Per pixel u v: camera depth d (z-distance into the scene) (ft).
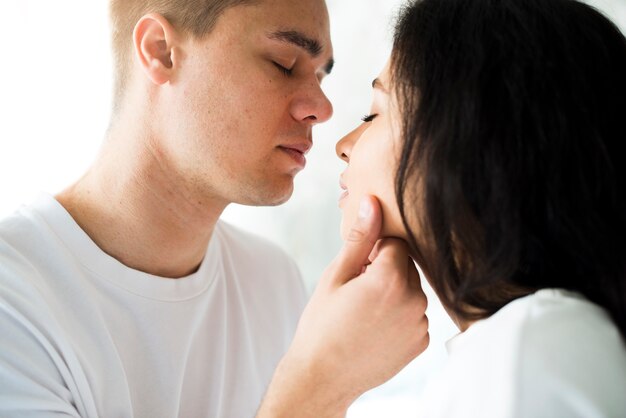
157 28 3.70
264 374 4.36
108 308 3.58
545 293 2.33
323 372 3.10
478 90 2.33
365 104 6.82
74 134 5.78
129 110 3.80
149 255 3.76
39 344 3.20
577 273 2.37
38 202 3.63
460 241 2.43
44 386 3.16
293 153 3.96
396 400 6.32
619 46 2.50
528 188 2.31
